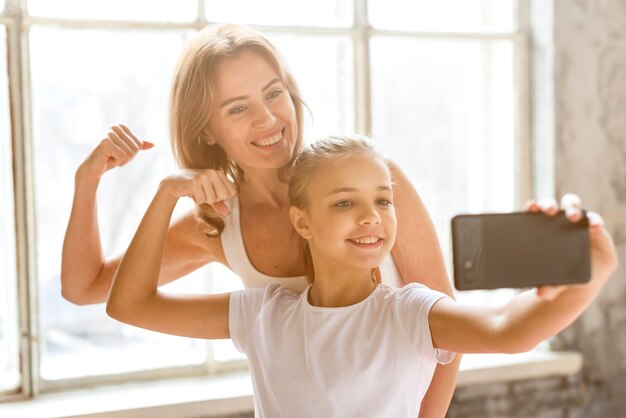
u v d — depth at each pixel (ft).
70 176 8.58
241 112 4.67
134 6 6.96
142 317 4.59
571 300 3.31
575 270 3.23
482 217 3.28
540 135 8.06
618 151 8.09
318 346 4.24
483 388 7.50
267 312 4.47
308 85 7.51
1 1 6.54
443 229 8.38
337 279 4.33
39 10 6.67
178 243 5.29
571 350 7.97
